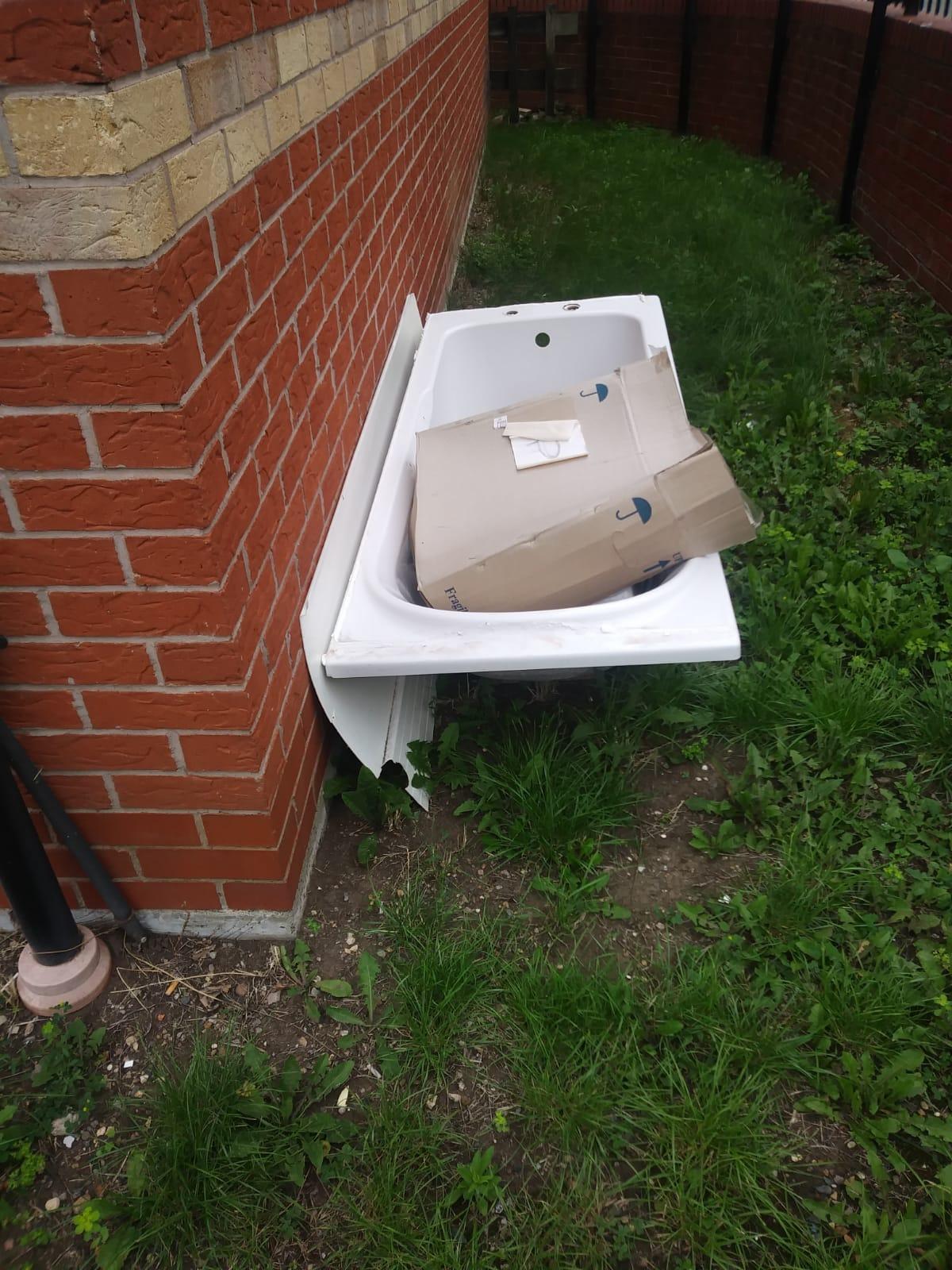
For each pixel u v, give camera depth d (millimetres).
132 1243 1495
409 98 3570
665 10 8531
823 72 6539
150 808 1758
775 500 3271
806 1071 1676
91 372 1292
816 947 1855
